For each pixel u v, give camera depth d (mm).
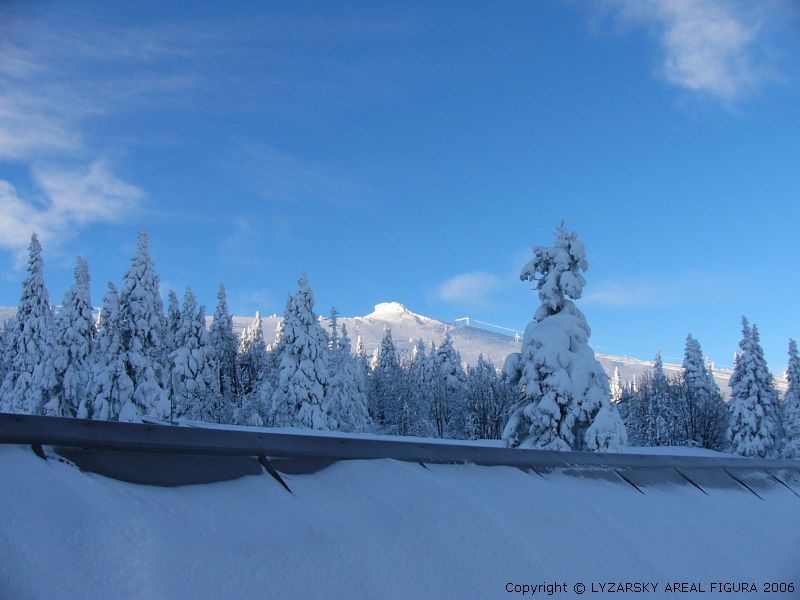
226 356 59344
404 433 59531
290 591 3373
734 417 45562
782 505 8609
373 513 4547
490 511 5020
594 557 4871
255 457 4859
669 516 6438
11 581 2822
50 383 35406
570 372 24031
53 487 3578
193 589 3127
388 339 66938
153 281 36125
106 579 2969
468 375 67188
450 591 3852
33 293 39094
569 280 24828
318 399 39344
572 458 7266
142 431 4445
